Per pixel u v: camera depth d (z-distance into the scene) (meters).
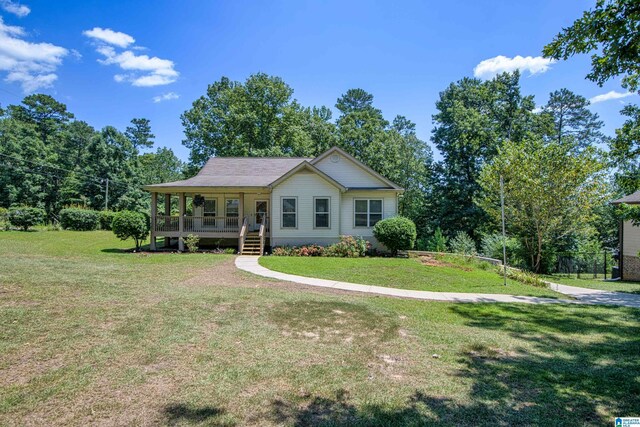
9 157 37.72
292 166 21.77
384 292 9.09
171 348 4.56
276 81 33.69
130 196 41.50
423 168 32.34
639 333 5.94
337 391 3.59
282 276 10.87
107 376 3.72
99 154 40.47
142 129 69.12
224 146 33.06
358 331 5.62
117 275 9.65
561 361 4.56
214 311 6.36
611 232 25.08
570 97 38.12
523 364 4.44
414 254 17.31
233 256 15.70
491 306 7.85
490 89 26.75
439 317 6.75
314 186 17.88
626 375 4.11
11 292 6.81
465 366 4.34
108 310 6.06
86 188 39.59
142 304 6.56
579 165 14.66
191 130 34.75
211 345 4.73
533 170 15.41
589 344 5.31
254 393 3.50
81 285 7.88
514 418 3.12
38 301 6.32
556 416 3.16
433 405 3.33
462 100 27.80
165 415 3.03
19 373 3.68
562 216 15.48
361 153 33.16
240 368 4.07
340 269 12.28
